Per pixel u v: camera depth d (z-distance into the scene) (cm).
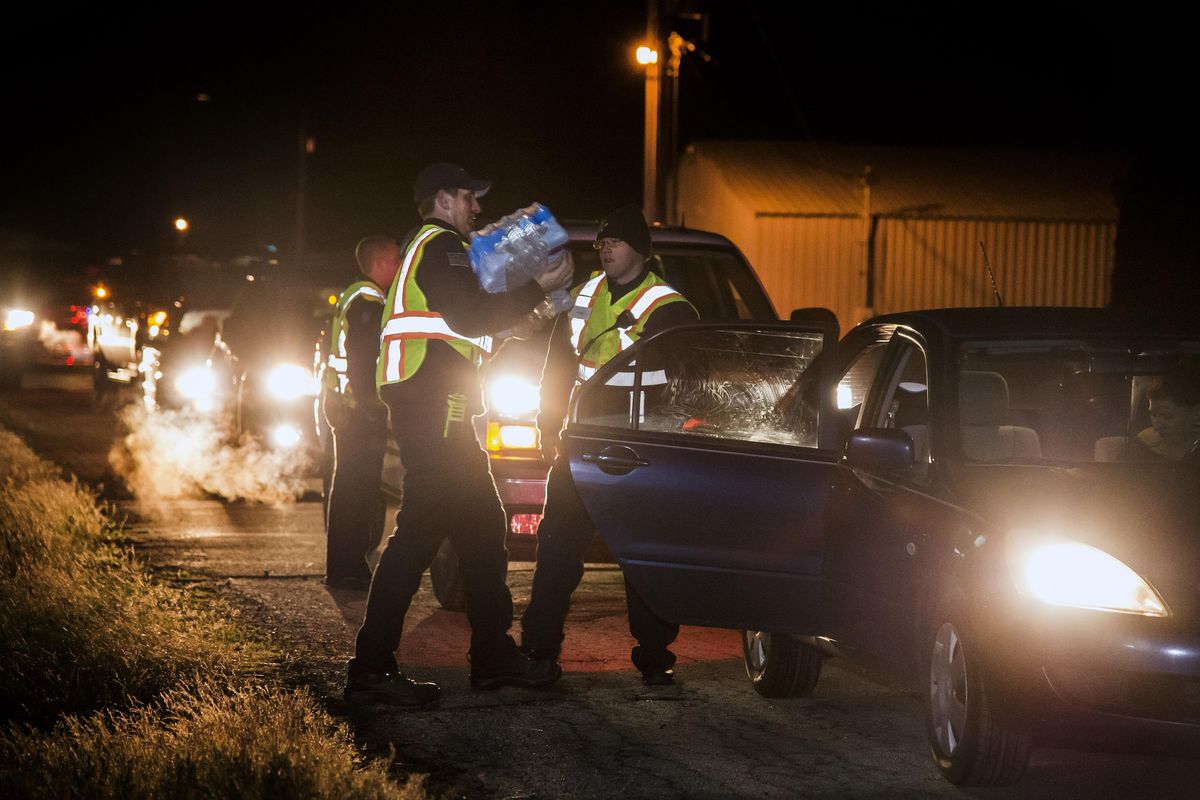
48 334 4909
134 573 1495
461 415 1099
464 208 1124
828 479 1017
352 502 1542
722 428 1095
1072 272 5391
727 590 1034
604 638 1354
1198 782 936
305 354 2772
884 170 5625
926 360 1037
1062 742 844
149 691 1070
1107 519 876
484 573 1128
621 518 1051
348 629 1349
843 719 1074
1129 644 823
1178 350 1048
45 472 2247
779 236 5278
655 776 934
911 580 934
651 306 1180
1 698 1050
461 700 1116
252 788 820
